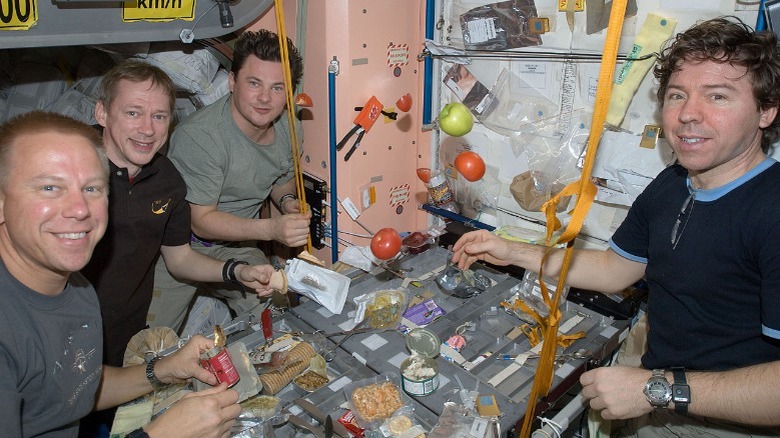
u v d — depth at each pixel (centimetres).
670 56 122
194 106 241
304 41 205
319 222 225
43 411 115
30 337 107
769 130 121
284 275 172
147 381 140
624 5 73
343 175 216
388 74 211
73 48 245
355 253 207
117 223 172
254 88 188
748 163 118
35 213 100
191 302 237
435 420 134
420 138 228
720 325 124
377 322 166
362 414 134
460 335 163
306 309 175
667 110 121
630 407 120
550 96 187
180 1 185
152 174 179
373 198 225
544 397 140
